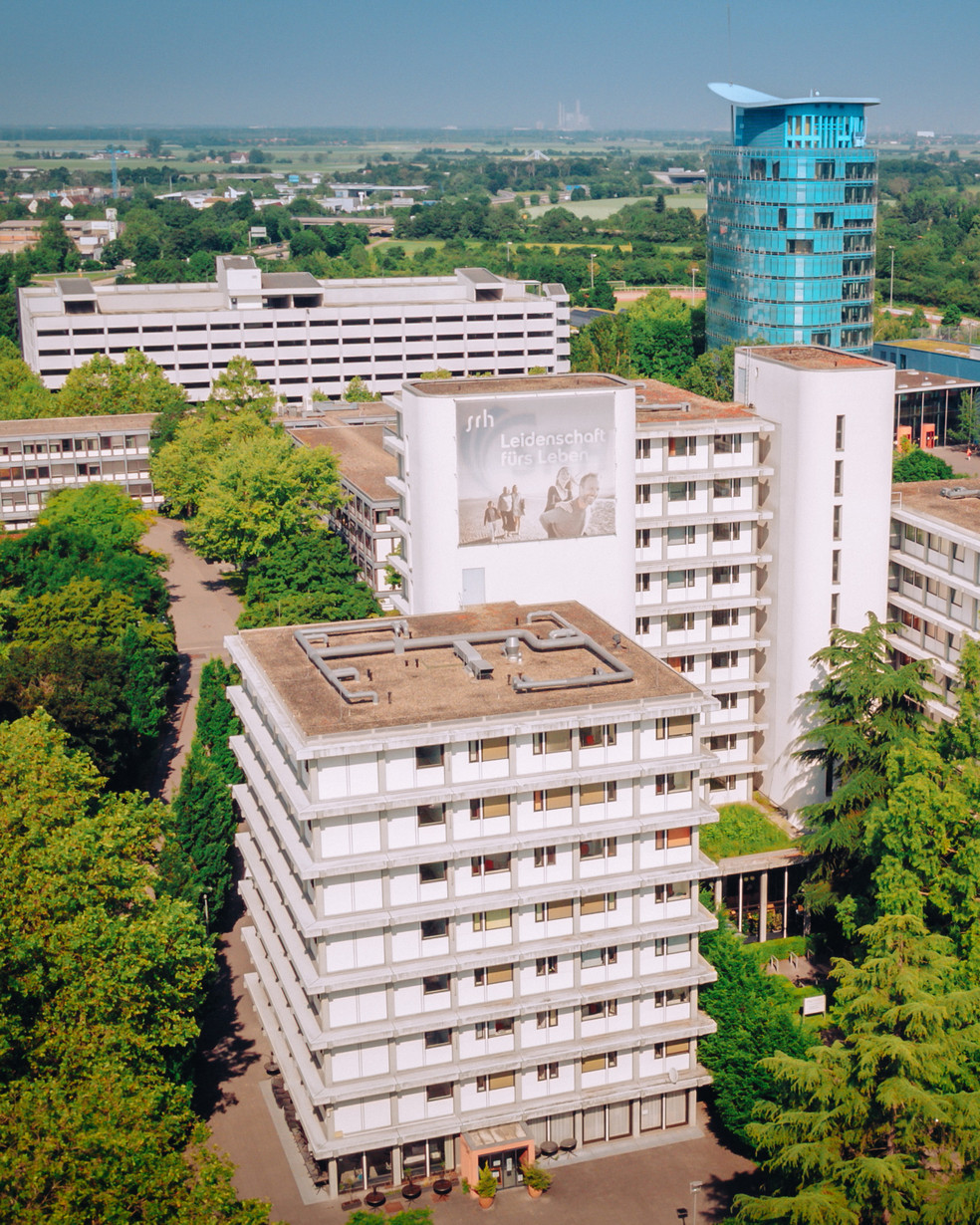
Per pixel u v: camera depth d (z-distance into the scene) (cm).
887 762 9831
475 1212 8506
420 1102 8594
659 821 8800
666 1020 9138
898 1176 6769
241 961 11262
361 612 17250
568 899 8694
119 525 19438
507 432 11344
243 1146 9125
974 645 10100
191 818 11494
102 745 13450
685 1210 8506
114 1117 6856
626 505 11762
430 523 11412
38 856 8431
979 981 8238
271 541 19462
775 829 11906
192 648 18562
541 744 8512
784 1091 7781
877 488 11975
